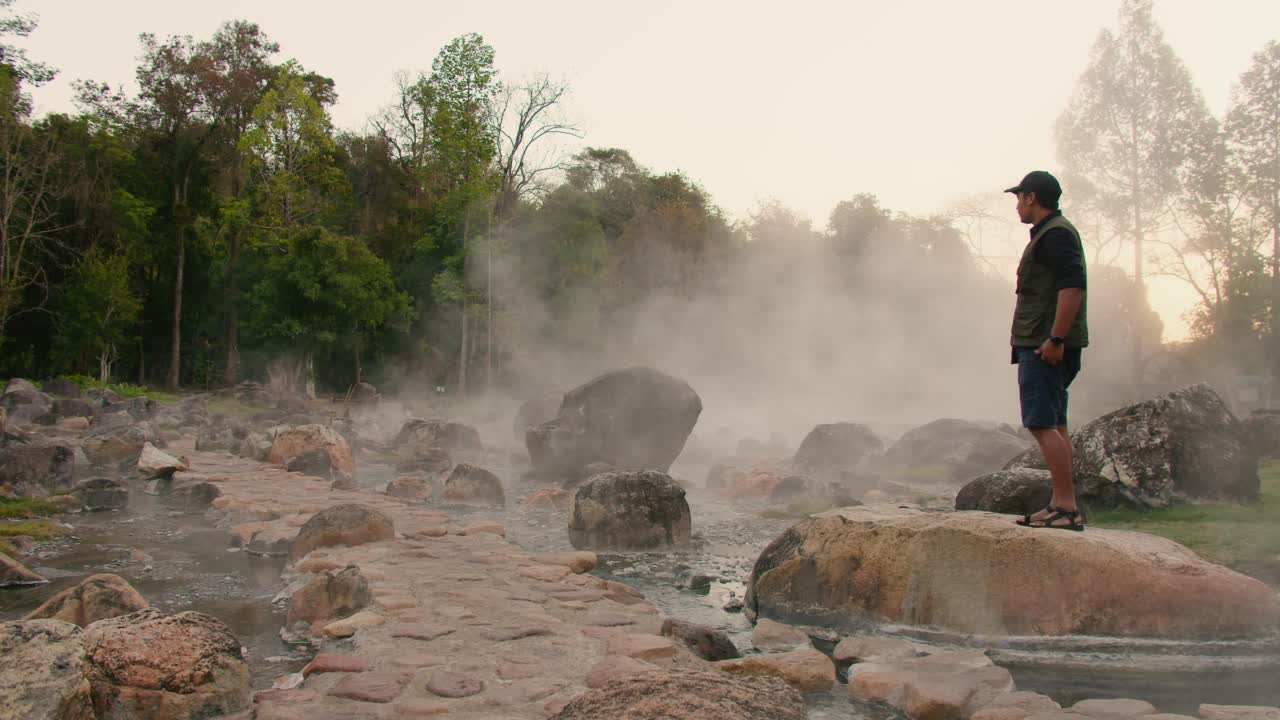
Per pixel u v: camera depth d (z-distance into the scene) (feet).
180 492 35.73
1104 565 15.53
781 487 41.16
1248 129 128.98
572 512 27.81
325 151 146.51
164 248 137.59
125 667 11.63
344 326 131.85
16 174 122.93
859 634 17.10
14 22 125.49
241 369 147.13
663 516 27.61
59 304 126.52
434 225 141.38
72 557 24.52
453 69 131.34
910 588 16.75
